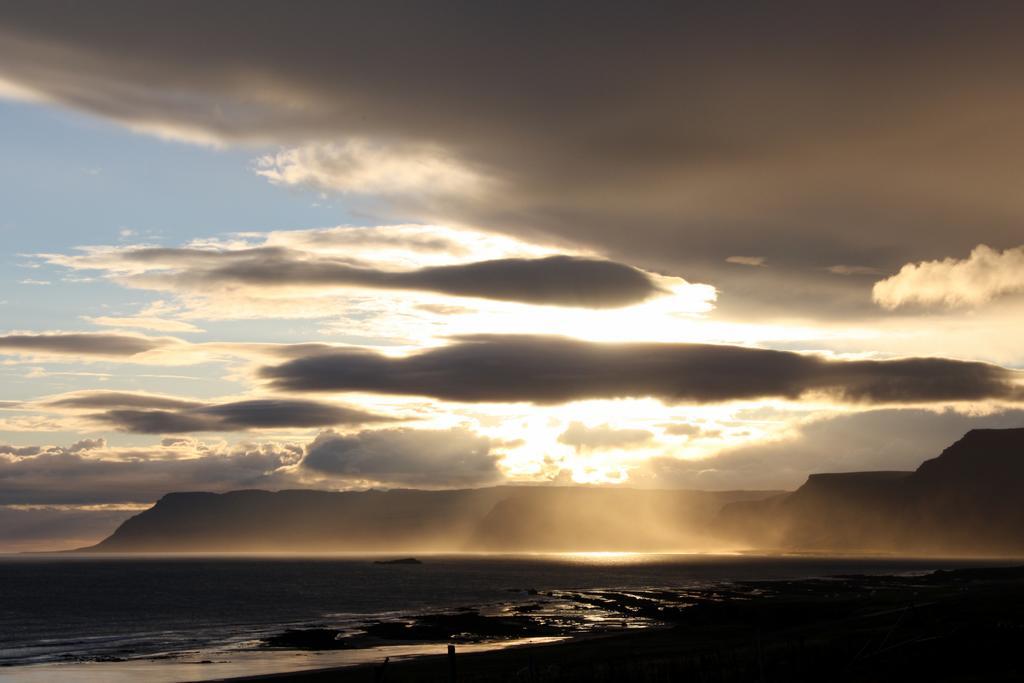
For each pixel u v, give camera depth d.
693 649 62.94
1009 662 39.34
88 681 68.44
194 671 74.25
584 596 167.50
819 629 70.75
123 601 174.38
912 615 60.38
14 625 124.69
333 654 85.94
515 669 58.78
